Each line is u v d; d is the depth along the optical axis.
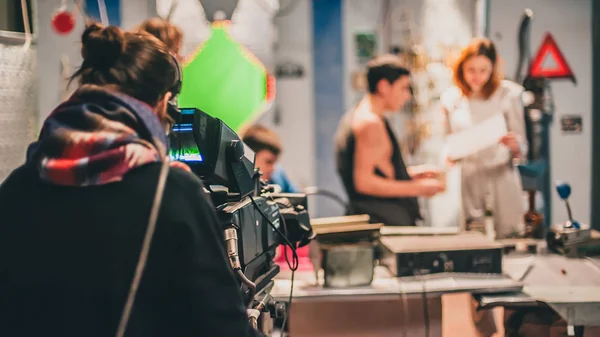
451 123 3.59
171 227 1.14
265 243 1.77
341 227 2.39
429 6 4.45
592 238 2.80
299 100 4.67
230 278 1.19
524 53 4.30
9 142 2.02
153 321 1.15
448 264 2.39
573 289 2.32
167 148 1.25
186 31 4.29
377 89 3.34
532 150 3.64
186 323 1.15
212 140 1.58
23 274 1.15
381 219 3.37
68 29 2.48
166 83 1.26
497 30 4.32
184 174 1.20
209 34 4.29
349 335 2.32
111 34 1.24
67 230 1.14
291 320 2.33
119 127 1.16
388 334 2.32
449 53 4.39
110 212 1.14
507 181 3.56
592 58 4.34
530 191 3.03
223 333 1.14
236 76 4.20
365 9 4.56
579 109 4.36
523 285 2.28
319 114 4.67
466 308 2.48
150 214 1.13
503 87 3.55
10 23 2.05
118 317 1.11
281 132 4.69
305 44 4.62
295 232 1.93
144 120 1.19
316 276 2.37
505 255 2.85
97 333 1.12
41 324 1.13
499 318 2.30
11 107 2.02
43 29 4.25
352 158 3.36
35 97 2.12
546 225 4.40
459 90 3.58
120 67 1.22
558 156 4.38
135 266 1.13
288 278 2.44
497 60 3.51
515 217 3.56
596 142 4.37
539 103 3.89
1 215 1.18
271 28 4.51
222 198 1.63
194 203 1.17
